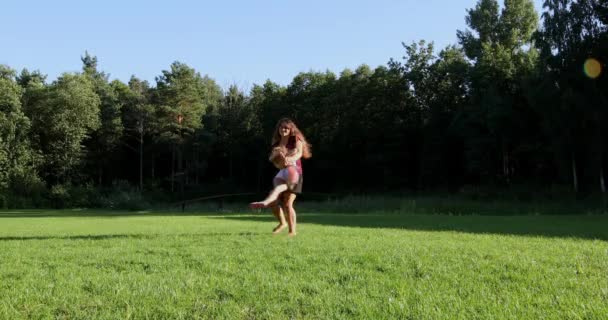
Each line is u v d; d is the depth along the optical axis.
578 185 37.25
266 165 63.56
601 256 5.50
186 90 63.06
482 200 37.97
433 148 52.81
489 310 3.23
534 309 3.24
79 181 60.62
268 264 4.99
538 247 6.51
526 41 49.31
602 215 21.77
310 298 3.60
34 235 9.97
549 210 27.97
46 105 58.19
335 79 62.38
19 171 53.41
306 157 7.96
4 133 53.66
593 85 33.19
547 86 35.22
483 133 47.16
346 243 6.79
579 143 35.81
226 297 3.69
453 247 6.35
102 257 5.59
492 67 45.50
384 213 27.30
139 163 67.19
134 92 69.81
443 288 3.88
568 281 4.08
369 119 57.12
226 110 68.06
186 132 62.81
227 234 8.70
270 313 3.25
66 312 3.35
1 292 3.84
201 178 68.50
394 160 55.66
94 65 86.31
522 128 43.72
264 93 65.88
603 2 33.44
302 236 7.98
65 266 5.04
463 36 52.66
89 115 59.91
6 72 57.12
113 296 3.68
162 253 5.92
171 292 3.77
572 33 34.12
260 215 23.09
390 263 4.95
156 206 45.72
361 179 58.72
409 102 56.66
